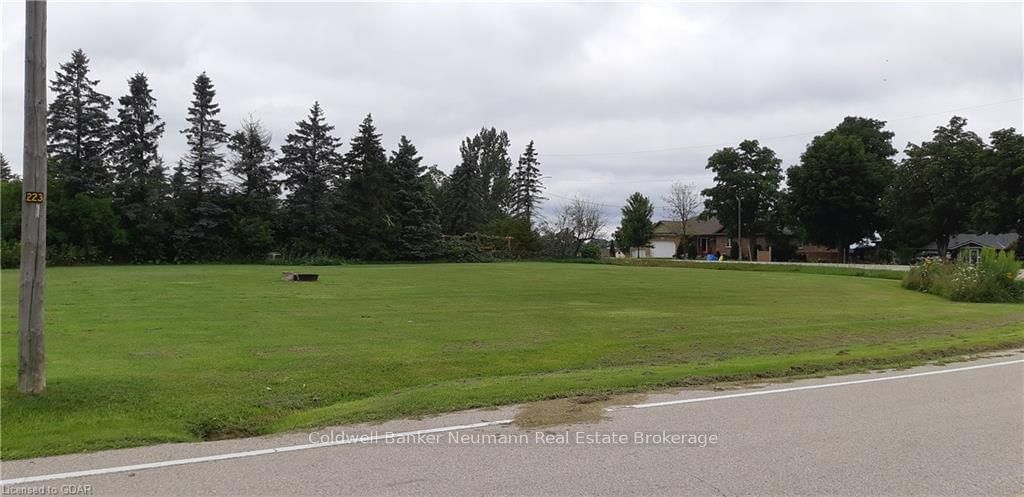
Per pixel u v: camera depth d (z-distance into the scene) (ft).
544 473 16.20
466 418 21.72
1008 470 16.55
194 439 19.45
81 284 86.07
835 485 15.43
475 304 65.10
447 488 15.15
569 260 242.99
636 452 17.95
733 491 15.02
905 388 27.07
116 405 22.68
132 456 17.51
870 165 230.27
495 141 369.09
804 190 236.84
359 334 42.27
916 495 14.83
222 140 198.08
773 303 70.28
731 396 25.30
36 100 22.70
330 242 212.84
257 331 42.78
